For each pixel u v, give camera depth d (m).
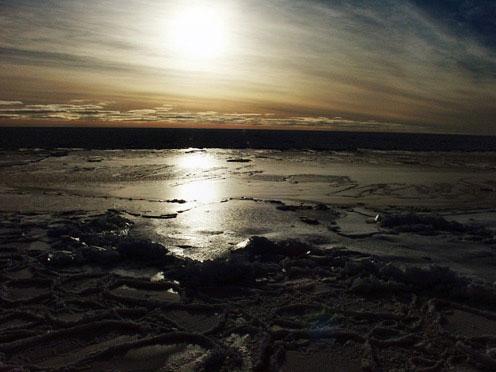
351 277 4.61
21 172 15.21
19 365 2.95
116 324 3.57
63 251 5.21
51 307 3.93
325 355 3.14
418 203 10.23
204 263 4.61
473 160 23.45
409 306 3.96
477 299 4.08
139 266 5.02
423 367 2.98
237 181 13.54
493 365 2.96
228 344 3.27
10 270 4.80
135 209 8.55
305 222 7.45
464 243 6.05
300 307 3.95
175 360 3.04
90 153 23.75
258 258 5.26
